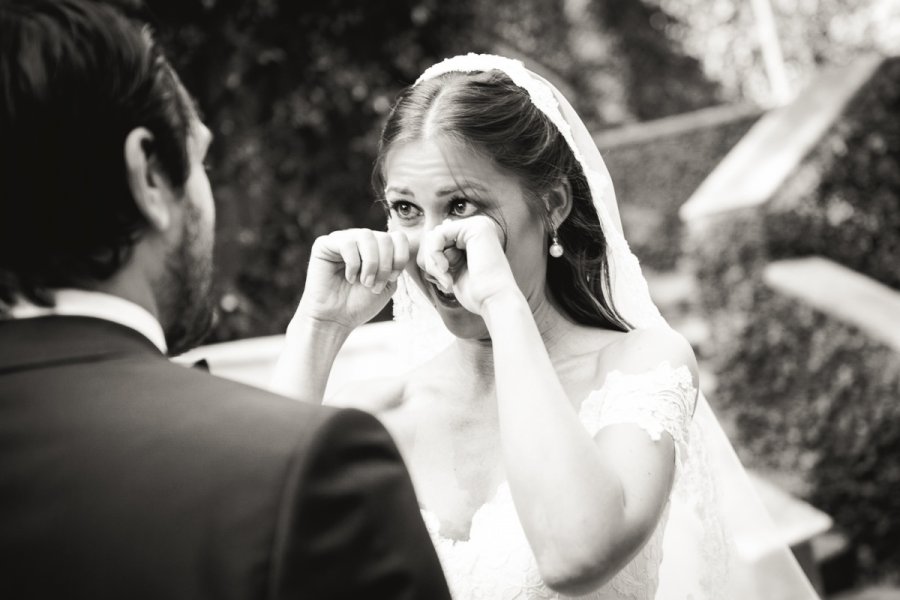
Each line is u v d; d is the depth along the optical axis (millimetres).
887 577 4941
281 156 5523
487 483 1738
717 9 9992
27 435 903
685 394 1498
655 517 1313
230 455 859
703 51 10188
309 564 819
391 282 1679
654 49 10570
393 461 923
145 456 874
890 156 5695
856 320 5078
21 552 859
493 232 1415
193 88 5258
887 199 5691
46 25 939
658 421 1412
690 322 6145
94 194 943
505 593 1524
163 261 1024
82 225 946
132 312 1000
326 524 841
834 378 5141
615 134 8516
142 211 980
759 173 5738
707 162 8000
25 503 875
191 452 869
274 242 5500
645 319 1778
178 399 920
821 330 5176
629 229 8117
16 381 933
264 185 5484
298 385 1616
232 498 836
